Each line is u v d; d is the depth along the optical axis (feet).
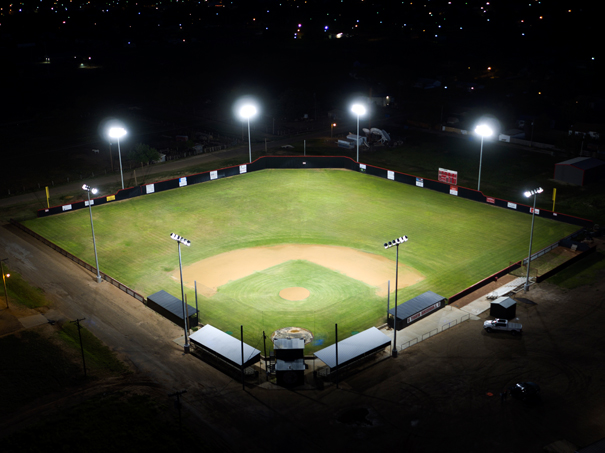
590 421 156.76
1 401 166.30
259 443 150.20
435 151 456.86
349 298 228.02
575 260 257.14
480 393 169.48
